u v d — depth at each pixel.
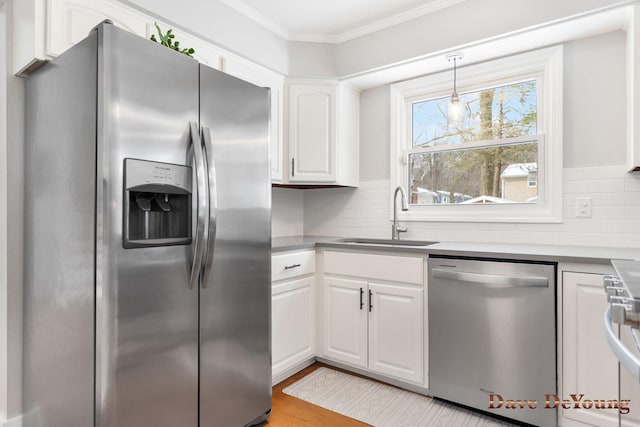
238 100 1.71
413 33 2.47
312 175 2.79
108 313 1.22
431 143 2.78
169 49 1.41
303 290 2.41
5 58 1.63
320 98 2.82
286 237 3.08
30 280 1.59
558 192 2.22
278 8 2.45
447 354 1.98
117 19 1.77
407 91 2.84
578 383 1.65
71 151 1.34
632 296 0.76
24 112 1.64
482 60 2.49
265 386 1.86
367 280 2.29
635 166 1.81
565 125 2.21
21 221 1.65
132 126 1.28
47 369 1.47
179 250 1.44
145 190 1.31
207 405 1.56
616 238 2.06
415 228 2.78
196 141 1.46
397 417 1.90
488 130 2.54
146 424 1.33
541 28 2.06
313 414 1.93
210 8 2.21
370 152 3.03
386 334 2.21
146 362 1.33
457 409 1.97
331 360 2.48
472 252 1.90
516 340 1.78
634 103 1.81
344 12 2.49
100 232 1.21
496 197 2.50
